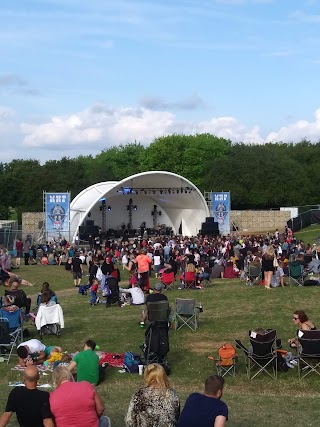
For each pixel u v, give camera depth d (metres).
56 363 15.05
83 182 110.25
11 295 19.48
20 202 104.31
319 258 35.66
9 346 16.61
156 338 14.82
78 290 30.62
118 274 25.62
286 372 14.42
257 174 90.25
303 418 10.66
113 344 17.69
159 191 66.62
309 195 94.19
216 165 94.25
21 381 13.99
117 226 72.38
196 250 37.56
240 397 12.53
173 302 24.05
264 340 13.96
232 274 32.56
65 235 54.91
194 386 13.74
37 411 7.14
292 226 69.62
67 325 20.50
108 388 13.34
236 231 69.62
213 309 21.97
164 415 6.84
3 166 109.94
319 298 23.00
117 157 131.38
